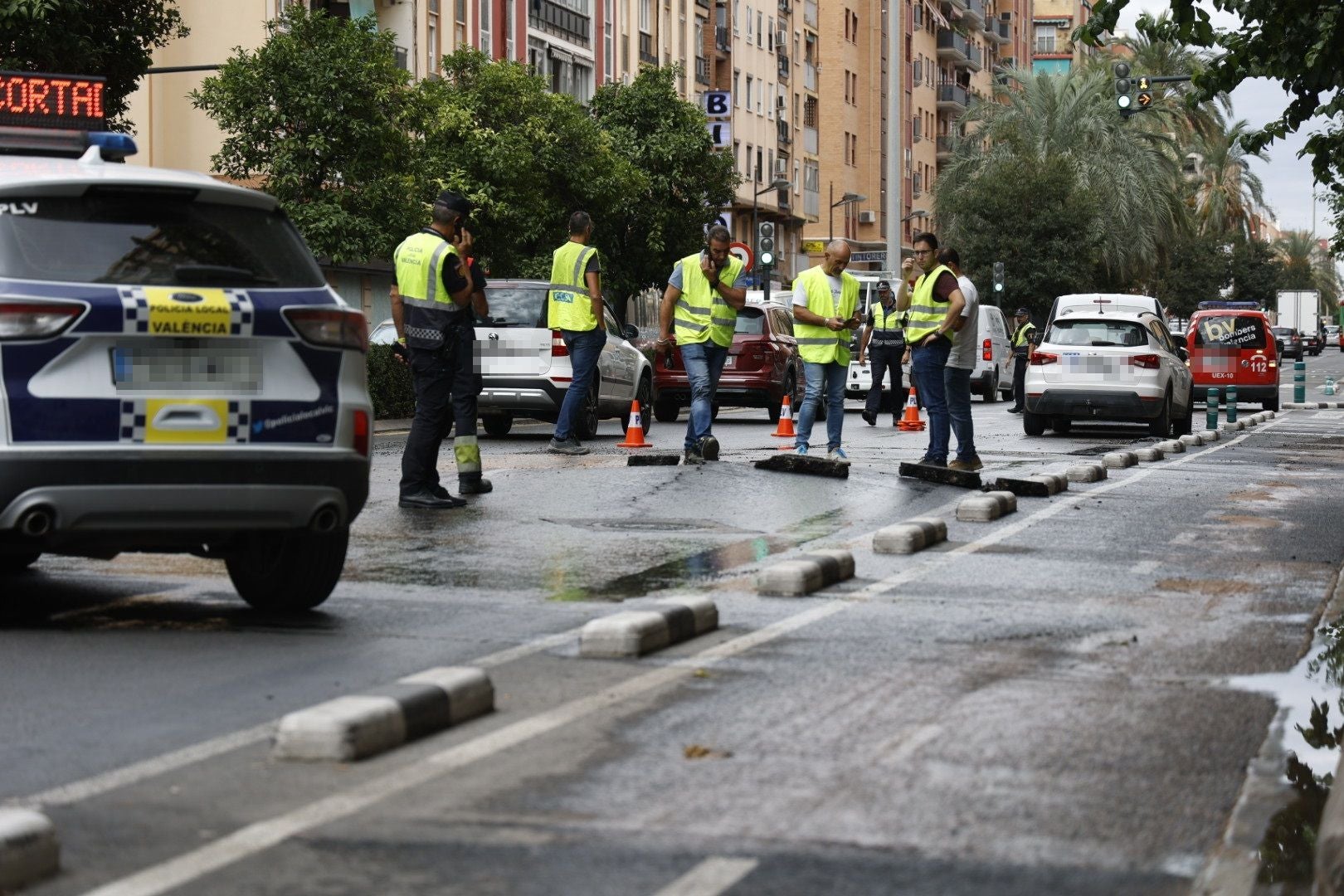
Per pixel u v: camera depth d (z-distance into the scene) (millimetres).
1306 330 145125
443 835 5914
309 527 10172
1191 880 5488
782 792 6465
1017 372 44531
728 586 11883
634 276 64750
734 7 102812
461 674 7754
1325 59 19109
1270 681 8688
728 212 66500
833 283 22375
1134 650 9500
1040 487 19047
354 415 10305
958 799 6391
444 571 12633
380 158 41656
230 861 5625
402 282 16906
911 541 13836
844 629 10070
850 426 35719
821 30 122000
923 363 21234
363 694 7336
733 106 102562
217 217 10133
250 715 7785
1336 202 34531
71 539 9648
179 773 6730
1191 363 50969
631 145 64188
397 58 61844
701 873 5523
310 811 6180
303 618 10523
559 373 29188
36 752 7078
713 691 8281
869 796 6410
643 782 6609
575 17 80188
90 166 10367
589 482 19406
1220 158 116375
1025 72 89250
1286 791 6559
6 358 9398
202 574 12500
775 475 20234
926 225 143375
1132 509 17625
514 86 51438
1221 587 12039
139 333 9641
